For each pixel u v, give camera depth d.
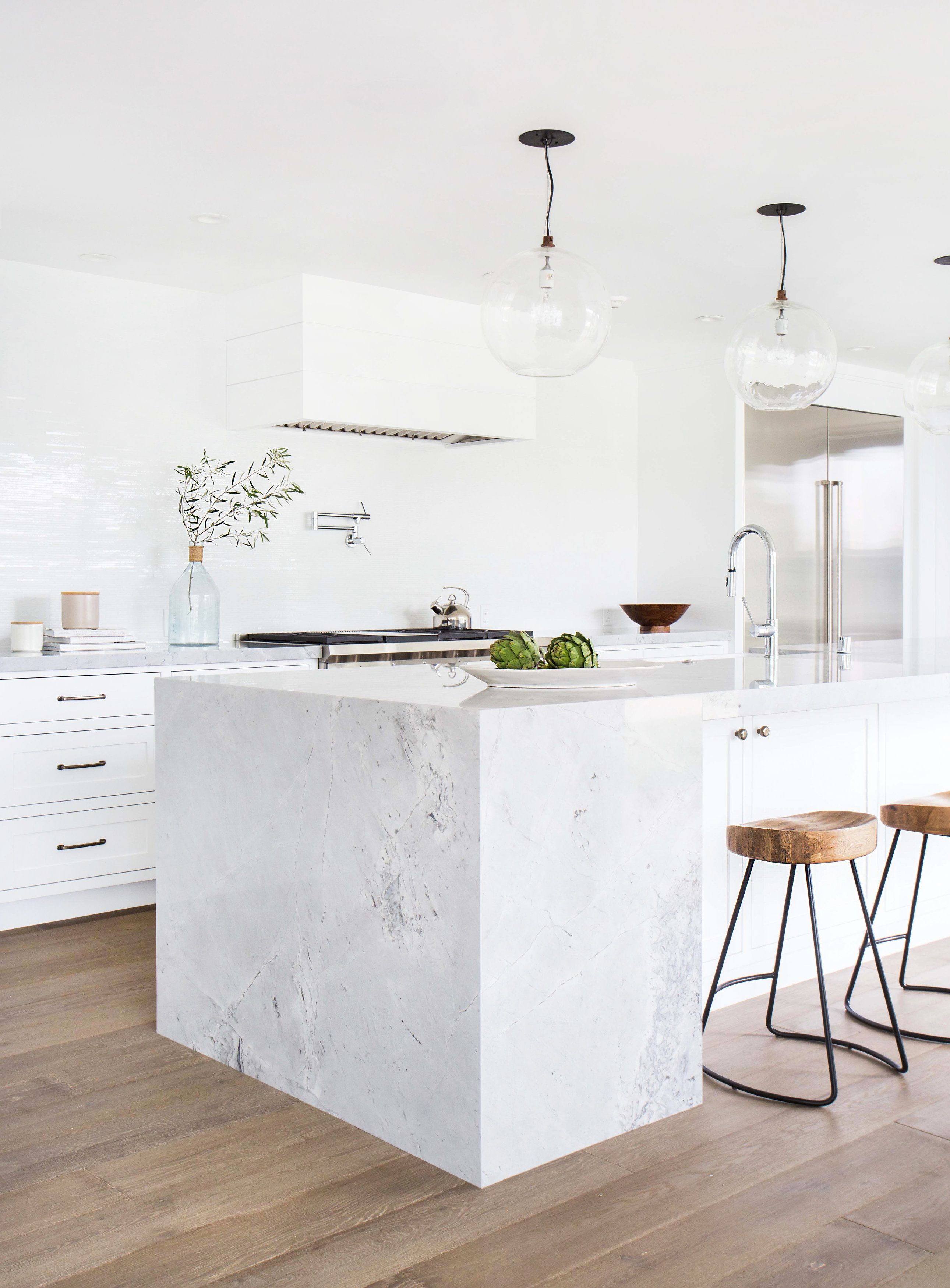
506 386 5.52
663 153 3.50
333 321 4.89
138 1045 3.02
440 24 2.71
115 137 3.36
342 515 5.53
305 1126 2.54
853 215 4.09
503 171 3.64
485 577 6.16
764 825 2.76
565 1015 2.38
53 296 4.68
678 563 6.68
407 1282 1.94
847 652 3.92
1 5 2.61
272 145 3.42
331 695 2.53
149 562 4.96
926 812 3.03
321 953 2.59
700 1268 1.97
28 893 4.03
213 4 2.61
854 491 7.06
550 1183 2.27
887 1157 2.37
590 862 2.41
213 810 2.88
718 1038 2.99
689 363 6.55
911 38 2.79
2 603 4.57
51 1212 2.17
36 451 4.64
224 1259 2.01
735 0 2.61
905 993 3.32
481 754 2.20
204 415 5.12
